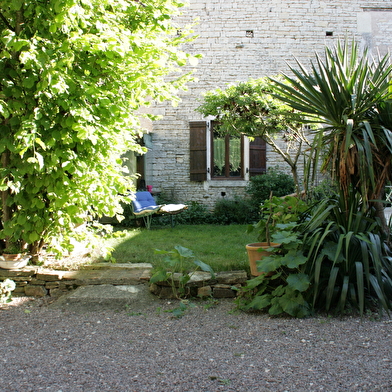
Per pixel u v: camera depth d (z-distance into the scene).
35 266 4.53
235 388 2.33
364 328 3.18
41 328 3.37
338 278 3.70
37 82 4.04
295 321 3.38
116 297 3.98
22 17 4.07
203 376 2.48
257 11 9.97
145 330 3.28
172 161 10.09
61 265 4.72
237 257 5.14
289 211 4.32
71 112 3.71
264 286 3.81
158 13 4.46
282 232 3.70
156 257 5.16
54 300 4.12
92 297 3.99
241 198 9.75
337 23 10.02
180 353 2.82
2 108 3.64
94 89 3.88
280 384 2.36
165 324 3.41
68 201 4.25
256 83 5.59
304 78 3.89
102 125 4.11
